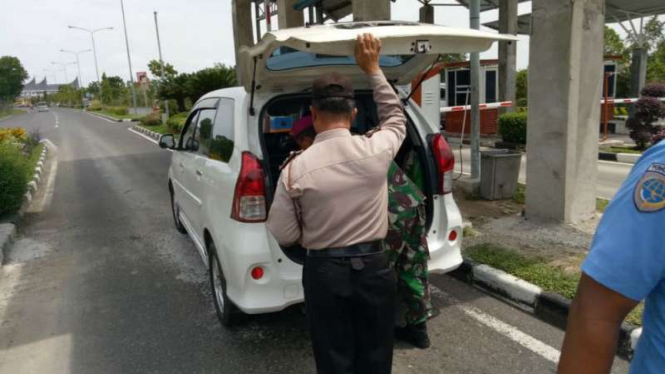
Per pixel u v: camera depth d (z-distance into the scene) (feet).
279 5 42.45
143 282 16.19
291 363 11.05
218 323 13.03
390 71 11.85
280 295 10.47
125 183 34.24
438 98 21.90
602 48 17.24
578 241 15.97
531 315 12.71
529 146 18.10
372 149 7.59
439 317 12.74
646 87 36.96
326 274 7.54
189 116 17.52
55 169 42.80
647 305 3.87
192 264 17.67
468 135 47.39
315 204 7.42
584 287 3.75
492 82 49.73
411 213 10.57
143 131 79.92
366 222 7.58
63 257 19.03
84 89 313.53
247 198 10.28
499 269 14.20
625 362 10.49
